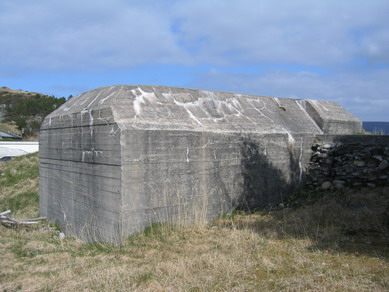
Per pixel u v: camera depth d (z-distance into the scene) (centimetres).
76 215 774
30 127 5025
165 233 635
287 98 1123
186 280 437
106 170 666
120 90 725
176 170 696
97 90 823
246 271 458
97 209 694
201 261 489
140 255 555
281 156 906
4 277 492
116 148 638
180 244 584
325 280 411
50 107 5750
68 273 484
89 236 718
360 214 696
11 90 8444
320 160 960
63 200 834
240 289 404
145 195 654
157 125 686
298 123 1034
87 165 728
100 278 455
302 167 960
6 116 6038
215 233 633
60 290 431
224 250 540
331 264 466
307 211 754
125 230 629
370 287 388
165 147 680
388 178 848
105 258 547
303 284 403
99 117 693
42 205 959
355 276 421
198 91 873
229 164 791
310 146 986
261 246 552
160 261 513
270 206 862
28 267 533
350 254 501
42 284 454
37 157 1673
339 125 1148
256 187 847
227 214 775
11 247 666
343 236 589
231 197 793
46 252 625
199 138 735
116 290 420
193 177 722
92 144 710
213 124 794
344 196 834
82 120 747
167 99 781
